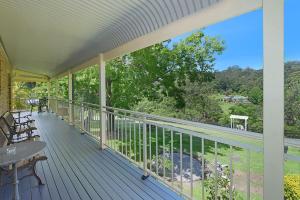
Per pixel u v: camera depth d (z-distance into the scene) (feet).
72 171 13.96
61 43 21.33
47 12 13.71
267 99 5.93
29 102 57.41
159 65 43.68
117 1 11.32
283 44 5.74
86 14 13.41
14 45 24.03
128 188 11.55
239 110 35.35
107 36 16.26
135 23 12.91
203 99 39.78
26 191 11.33
